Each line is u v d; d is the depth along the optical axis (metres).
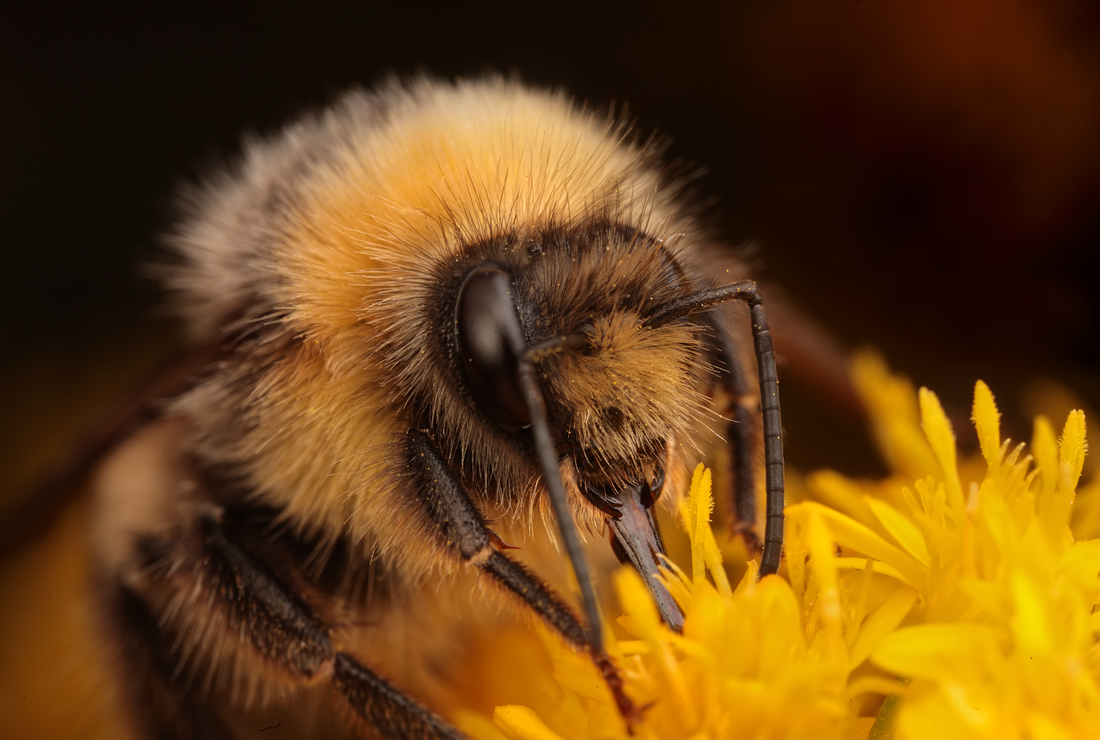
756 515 0.05
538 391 0.05
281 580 0.05
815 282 0.07
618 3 0.07
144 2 0.07
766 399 0.05
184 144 0.08
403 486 0.05
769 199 0.07
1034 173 0.06
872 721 0.05
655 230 0.05
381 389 0.05
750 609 0.05
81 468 0.06
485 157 0.05
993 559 0.05
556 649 0.05
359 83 0.07
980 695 0.05
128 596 0.06
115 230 0.08
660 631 0.05
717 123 0.07
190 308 0.06
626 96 0.07
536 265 0.05
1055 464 0.05
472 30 0.07
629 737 0.05
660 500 0.05
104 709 0.06
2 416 0.07
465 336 0.05
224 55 0.07
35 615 0.07
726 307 0.05
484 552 0.05
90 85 0.07
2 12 0.07
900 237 0.06
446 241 0.05
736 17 0.07
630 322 0.05
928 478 0.05
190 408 0.06
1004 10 0.06
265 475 0.05
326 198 0.05
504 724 0.05
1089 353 0.06
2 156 0.07
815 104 0.07
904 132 0.06
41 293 0.08
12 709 0.07
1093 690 0.05
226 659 0.06
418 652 0.06
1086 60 0.06
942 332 0.06
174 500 0.06
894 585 0.05
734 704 0.05
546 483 0.05
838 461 0.06
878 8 0.06
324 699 0.06
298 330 0.05
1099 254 0.06
